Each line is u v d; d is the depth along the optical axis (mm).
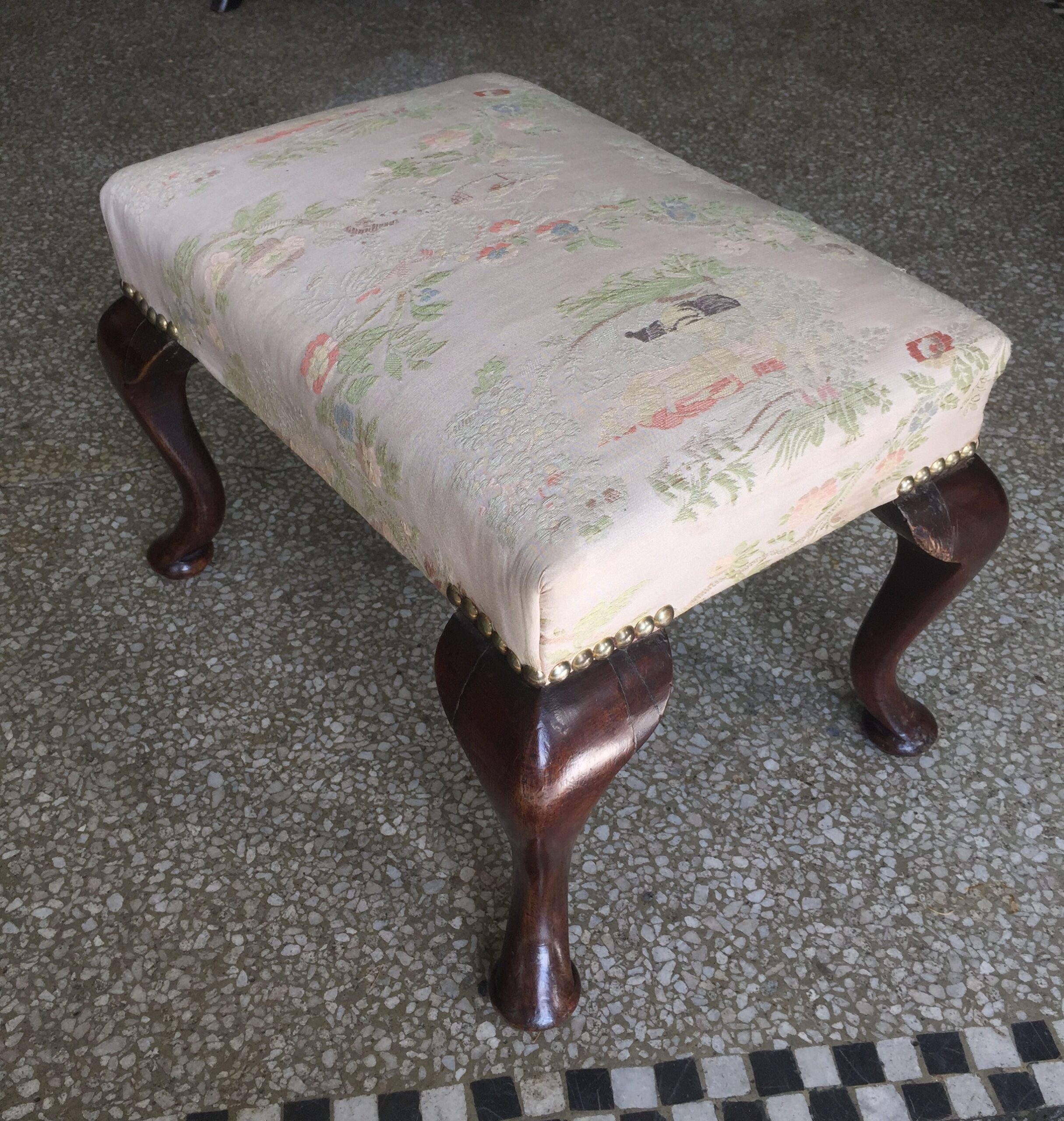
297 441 703
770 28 2000
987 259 1434
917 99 1798
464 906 794
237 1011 736
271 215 721
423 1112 691
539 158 769
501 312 624
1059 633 989
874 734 895
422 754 894
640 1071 709
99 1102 693
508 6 2055
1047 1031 729
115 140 1668
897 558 770
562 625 540
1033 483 1126
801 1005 742
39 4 2027
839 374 604
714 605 1013
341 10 2029
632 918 788
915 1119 688
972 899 801
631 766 883
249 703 930
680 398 577
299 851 826
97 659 962
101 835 834
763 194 1562
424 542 605
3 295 1365
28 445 1166
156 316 815
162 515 1096
